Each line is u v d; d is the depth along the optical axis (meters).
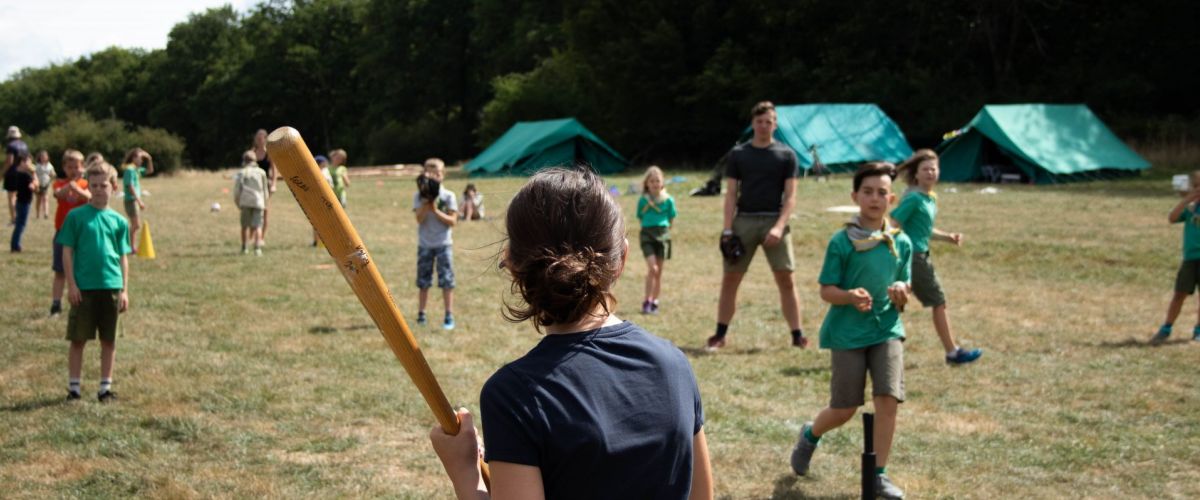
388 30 62.34
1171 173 26.45
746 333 8.42
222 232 16.56
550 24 54.31
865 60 38.09
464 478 1.74
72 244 6.08
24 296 9.88
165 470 4.90
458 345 7.84
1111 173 25.81
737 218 7.67
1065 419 5.85
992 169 25.88
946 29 37.38
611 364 1.63
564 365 1.60
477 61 61.78
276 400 6.14
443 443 1.75
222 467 4.95
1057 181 24.89
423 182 8.52
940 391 6.48
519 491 1.53
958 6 37.03
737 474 4.93
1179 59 34.69
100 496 4.56
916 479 4.84
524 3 55.69
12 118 97.56
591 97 45.22
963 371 7.01
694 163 42.34
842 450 5.32
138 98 86.19
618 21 43.03
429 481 4.80
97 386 6.45
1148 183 23.55
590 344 1.64
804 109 29.55
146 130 50.28
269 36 75.25
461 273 12.03
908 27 38.16
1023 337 8.16
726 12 40.88
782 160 7.57
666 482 1.62
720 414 5.94
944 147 27.02
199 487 4.66
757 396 6.39
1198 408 6.04
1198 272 7.76
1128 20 34.28
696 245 14.86
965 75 38.34
